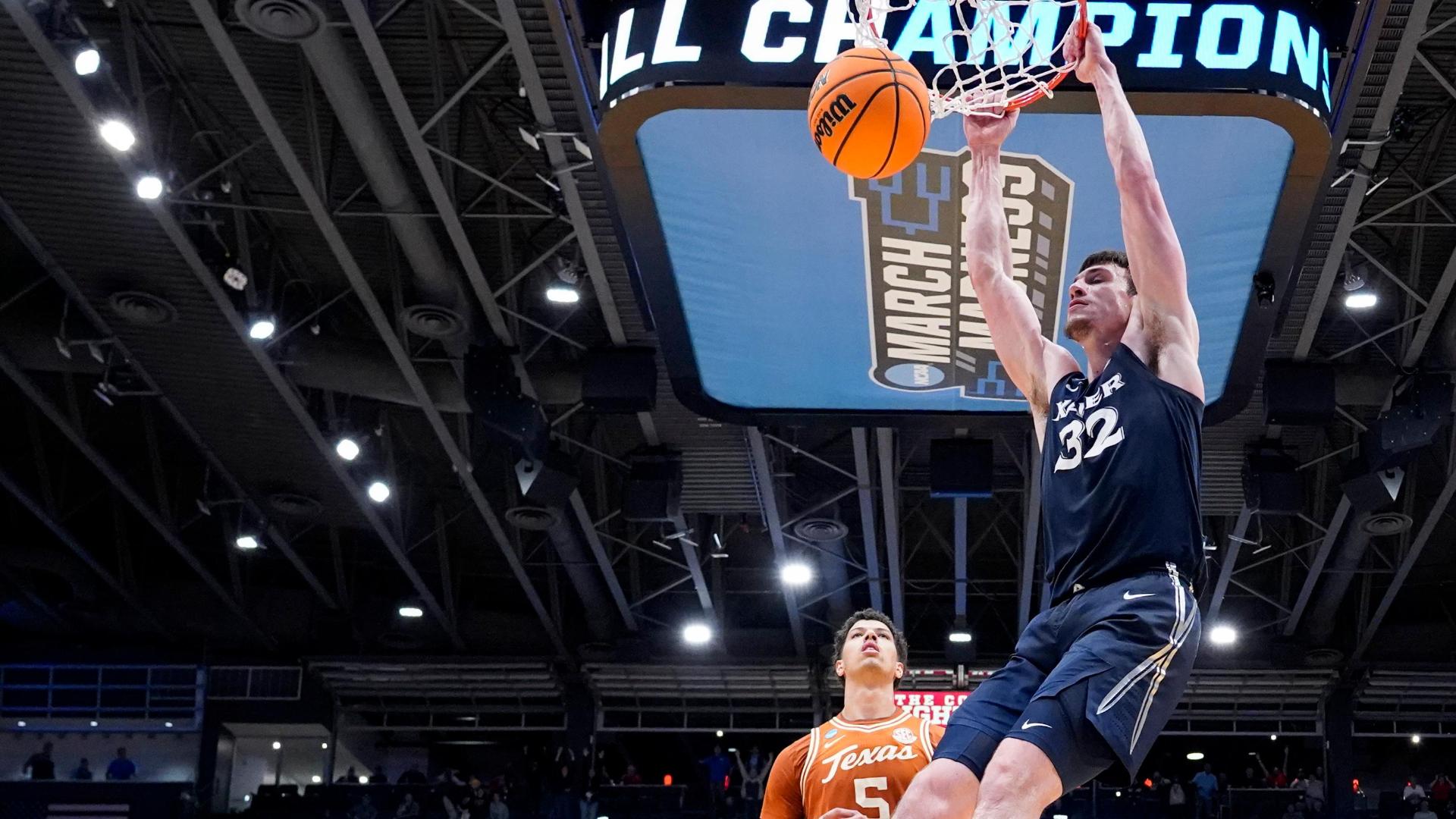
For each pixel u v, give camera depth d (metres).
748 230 13.41
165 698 29.97
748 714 30.97
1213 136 11.80
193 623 29.42
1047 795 3.30
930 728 6.45
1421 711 29.61
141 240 18.00
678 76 11.05
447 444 21.61
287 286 20.16
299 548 29.22
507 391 19.17
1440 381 18.66
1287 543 25.98
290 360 19.70
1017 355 4.32
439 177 15.95
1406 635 28.88
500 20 15.13
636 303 17.69
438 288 18.28
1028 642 3.76
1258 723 30.39
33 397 21.61
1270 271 13.38
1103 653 3.47
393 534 25.28
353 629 29.73
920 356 15.23
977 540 27.16
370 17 13.99
